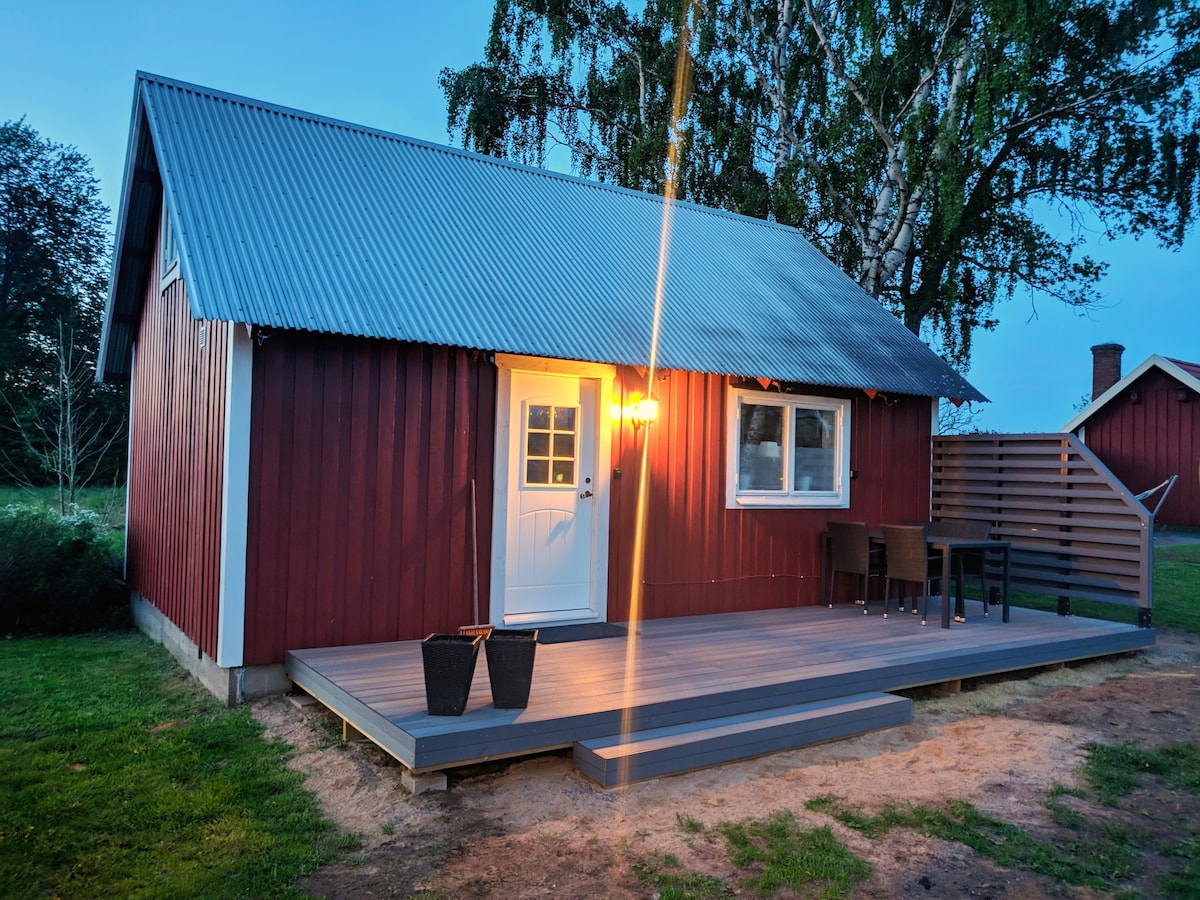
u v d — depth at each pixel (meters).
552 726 4.50
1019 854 3.81
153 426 8.95
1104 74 14.51
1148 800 4.50
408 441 6.45
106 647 7.98
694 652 6.30
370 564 6.29
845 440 9.04
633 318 7.73
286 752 4.92
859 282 16.16
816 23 15.77
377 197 7.74
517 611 7.06
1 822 3.93
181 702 5.93
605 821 4.06
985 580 8.38
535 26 19.28
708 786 4.54
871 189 16.52
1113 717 6.01
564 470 7.31
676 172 18.05
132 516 10.05
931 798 4.46
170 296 8.30
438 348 6.60
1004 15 12.89
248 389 5.78
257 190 6.94
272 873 3.47
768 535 8.52
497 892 3.37
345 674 5.31
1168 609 10.46
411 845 3.77
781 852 3.74
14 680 6.55
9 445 18.70
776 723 5.07
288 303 5.82
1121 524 8.13
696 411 8.04
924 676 6.22
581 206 9.69
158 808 4.09
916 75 14.72
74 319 28.28
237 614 5.77
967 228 15.47
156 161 8.03
